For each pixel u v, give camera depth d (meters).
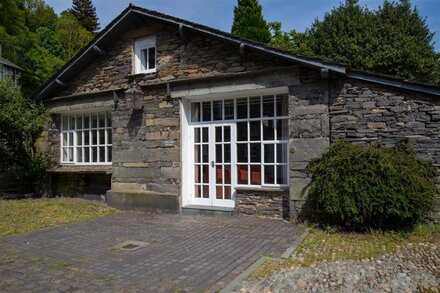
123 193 8.69
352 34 17.38
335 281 3.69
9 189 11.17
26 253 4.92
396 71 16.11
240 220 7.05
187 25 7.69
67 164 10.53
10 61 23.67
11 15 25.78
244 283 3.71
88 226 6.71
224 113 8.02
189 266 4.29
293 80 6.86
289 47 21.16
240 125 7.82
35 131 10.18
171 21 7.89
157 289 3.58
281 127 7.40
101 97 9.41
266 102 7.59
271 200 7.27
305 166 6.71
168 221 7.11
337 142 6.36
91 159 10.14
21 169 10.35
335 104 6.55
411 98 6.04
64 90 10.20
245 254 4.77
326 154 6.47
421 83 5.85
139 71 8.95
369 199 5.54
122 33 9.08
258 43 6.91
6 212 7.90
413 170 5.62
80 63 9.60
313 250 4.90
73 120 10.61
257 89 7.23
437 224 5.89
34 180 10.89
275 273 3.98
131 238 5.74
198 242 5.44
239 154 7.80
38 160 10.33
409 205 5.41
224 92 7.56
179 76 8.20
